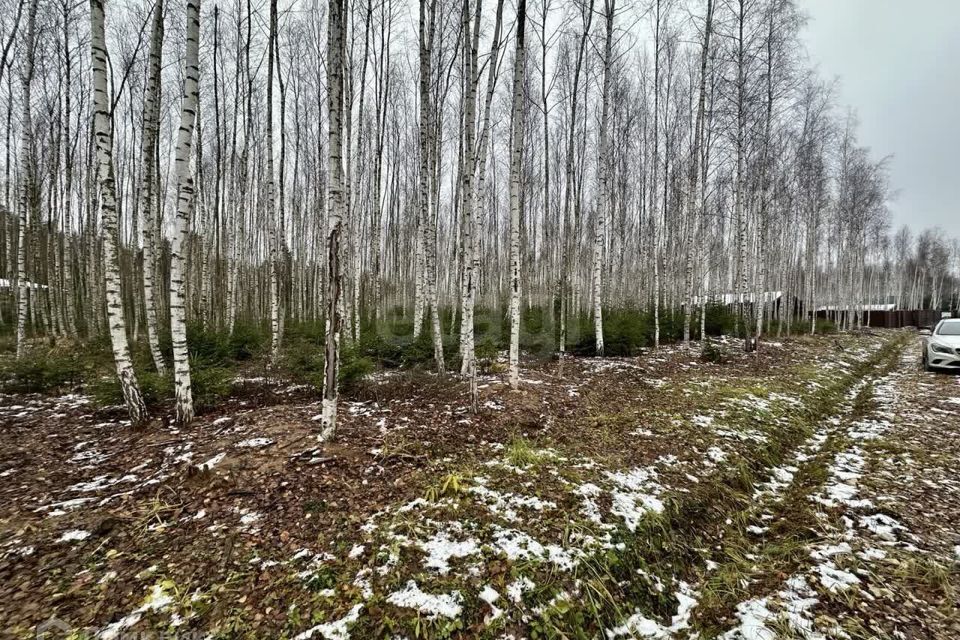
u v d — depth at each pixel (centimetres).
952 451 514
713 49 1329
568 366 1005
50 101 1404
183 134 512
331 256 445
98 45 489
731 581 306
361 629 235
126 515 333
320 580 266
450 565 285
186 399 542
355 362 713
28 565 274
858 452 534
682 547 338
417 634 235
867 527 363
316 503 352
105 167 509
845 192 2264
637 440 519
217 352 919
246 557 287
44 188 1803
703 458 478
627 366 995
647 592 289
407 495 374
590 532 324
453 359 1006
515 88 672
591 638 251
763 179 1454
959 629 253
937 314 4212
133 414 536
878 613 268
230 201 1606
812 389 845
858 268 2886
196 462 423
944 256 4425
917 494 414
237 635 228
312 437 471
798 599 285
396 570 277
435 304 872
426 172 1030
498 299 2367
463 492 373
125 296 1992
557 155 1789
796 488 456
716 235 2572
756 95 1319
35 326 1688
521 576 278
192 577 268
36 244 1633
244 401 662
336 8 421
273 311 977
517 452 457
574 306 1889
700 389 778
